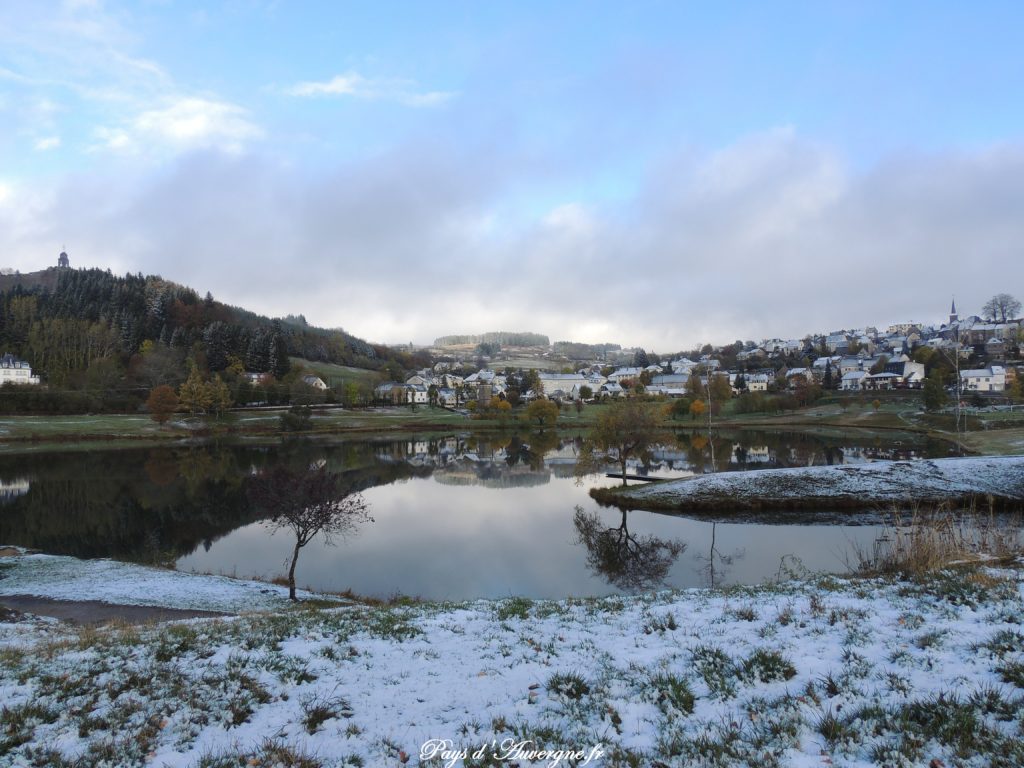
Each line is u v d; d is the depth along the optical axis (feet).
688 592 46.26
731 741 20.68
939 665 24.73
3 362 428.15
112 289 615.16
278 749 21.53
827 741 20.12
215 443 312.29
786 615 33.88
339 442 331.36
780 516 125.80
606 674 27.84
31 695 26.45
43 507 149.69
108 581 79.77
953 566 43.09
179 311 592.60
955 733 19.36
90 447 281.95
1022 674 22.38
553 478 196.54
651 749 20.77
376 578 87.81
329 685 27.99
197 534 121.49
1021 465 142.92
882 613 32.73
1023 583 35.04
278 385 459.73
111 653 32.42
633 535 113.60
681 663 28.60
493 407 453.17
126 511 144.56
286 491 75.25
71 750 21.72
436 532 119.14
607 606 42.16
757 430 350.84
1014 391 346.33
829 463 204.85
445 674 29.14
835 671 25.64
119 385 389.60
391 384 584.40
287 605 68.39
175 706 25.34
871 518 121.19
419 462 245.24
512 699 25.85
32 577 82.43
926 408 343.46
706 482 146.61
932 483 136.05
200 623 44.60
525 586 82.48
